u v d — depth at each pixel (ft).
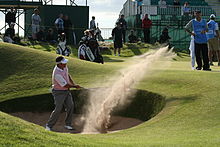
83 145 21.26
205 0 114.21
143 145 22.29
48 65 47.70
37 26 84.84
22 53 49.67
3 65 46.65
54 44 84.69
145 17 92.43
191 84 38.86
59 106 31.71
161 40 88.33
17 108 39.11
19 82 43.16
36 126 23.43
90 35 53.11
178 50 91.71
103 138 25.25
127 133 27.50
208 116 29.84
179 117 30.50
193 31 48.80
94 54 52.75
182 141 23.40
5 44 51.57
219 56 56.18
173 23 101.55
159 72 45.34
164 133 26.58
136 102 37.93
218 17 107.34
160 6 102.73
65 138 22.21
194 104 33.04
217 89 36.27
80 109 38.68
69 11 92.38
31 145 19.62
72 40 91.81
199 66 49.47
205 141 23.02
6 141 19.52
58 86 31.53
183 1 113.09
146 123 30.60
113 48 89.56
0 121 21.74
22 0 90.43
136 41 94.99
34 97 39.63
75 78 43.86
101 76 44.57
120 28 82.17
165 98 35.70
